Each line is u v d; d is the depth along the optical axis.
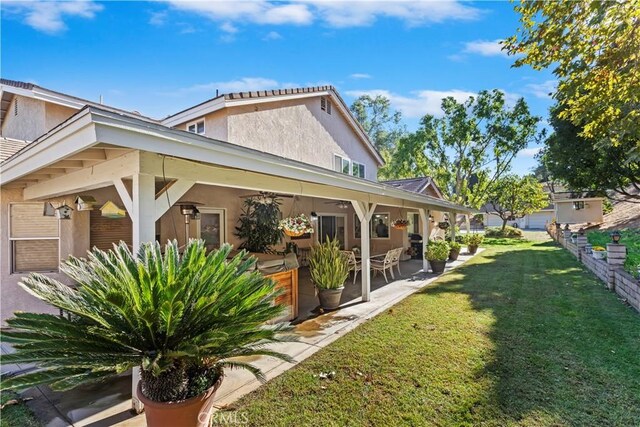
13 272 5.37
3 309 5.25
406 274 9.70
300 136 9.77
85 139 2.38
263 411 2.87
